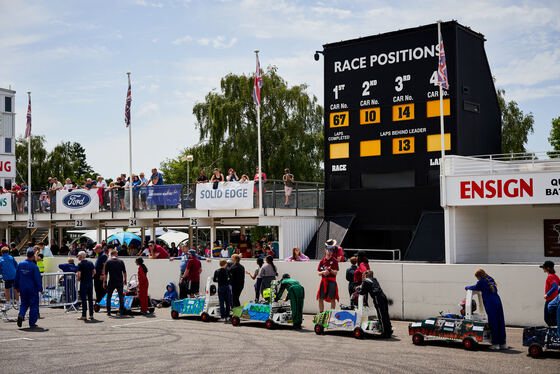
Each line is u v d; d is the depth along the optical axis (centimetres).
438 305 1530
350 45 2491
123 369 1040
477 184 2039
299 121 4106
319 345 1257
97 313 1828
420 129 2309
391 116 2380
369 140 2430
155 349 1223
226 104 4031
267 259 1675
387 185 2389
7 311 1898
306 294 1748
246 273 1862
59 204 3062
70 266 2006
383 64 2408
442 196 2102
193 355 1155
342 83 2506
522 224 2222
